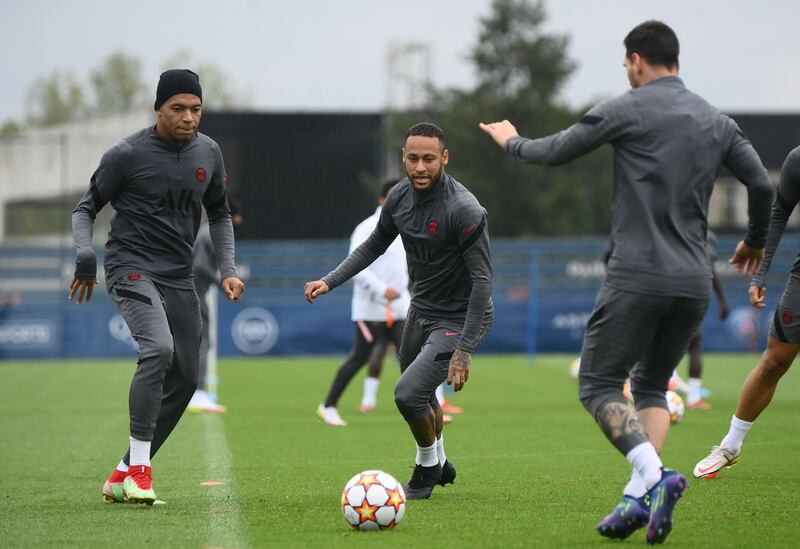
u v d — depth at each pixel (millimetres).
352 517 19625
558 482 25766
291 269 84500
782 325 24234
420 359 22781
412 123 148000
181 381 23656
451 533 19500
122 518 21031
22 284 83250
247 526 20172
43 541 18906
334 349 83125
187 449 32406
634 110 18234
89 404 48250
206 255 43719
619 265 18234
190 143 23375
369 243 23656
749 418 25391
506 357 79438
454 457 30594
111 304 83562
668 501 17234
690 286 18078
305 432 36938
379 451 31953
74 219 22859
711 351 82375
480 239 21875
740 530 19672
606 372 18578
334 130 101188
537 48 157250
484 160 146250
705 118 18406
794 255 82812
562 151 18312
